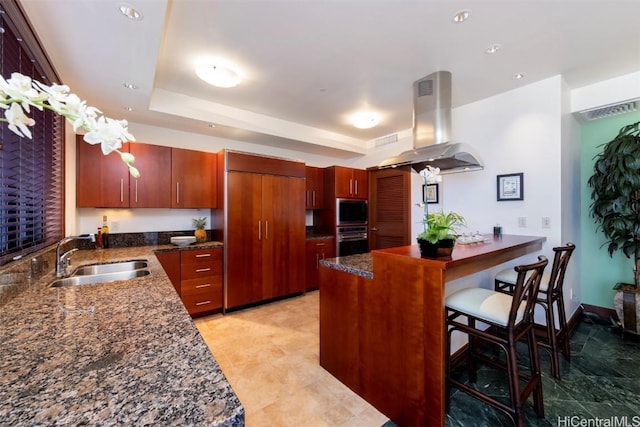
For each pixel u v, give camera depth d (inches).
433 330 58.5
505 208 123.3
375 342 70.2
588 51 93.6
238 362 90.7
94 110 25.0
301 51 92.7
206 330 115.6
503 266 113.7
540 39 87.0
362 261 86.0
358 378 74.8
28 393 23.6
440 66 102.4
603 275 129.9
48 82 76.7
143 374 26.7
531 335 65.9
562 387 76.0
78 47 72.2
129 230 134.7
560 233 108.6
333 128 176.6
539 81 113.7
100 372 27.0
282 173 155.3
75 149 112.8
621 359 90.0
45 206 80.8
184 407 22.1
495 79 112.3
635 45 90.1
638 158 101.9
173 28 80.7
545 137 112.3
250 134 153.6
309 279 174.4
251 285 142.6
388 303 67.1
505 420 65.1
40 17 60.5
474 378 77.9
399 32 83.0
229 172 137.1
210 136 156.3
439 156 96.0
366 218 203.0
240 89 120.4
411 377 62.4
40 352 30.9
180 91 121.5
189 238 134.0
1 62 54.1
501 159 124.5
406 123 166.9
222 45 89.1
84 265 85.3
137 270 80.5
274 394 75.2
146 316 42.0
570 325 113.2
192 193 139.1
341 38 85.8
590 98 117.3
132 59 78.2
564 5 72.5
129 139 26.7
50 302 48.7
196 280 128.4
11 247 60.2
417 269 61.3
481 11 74.5
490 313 59.9
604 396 72.4
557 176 109.2
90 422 20.3
